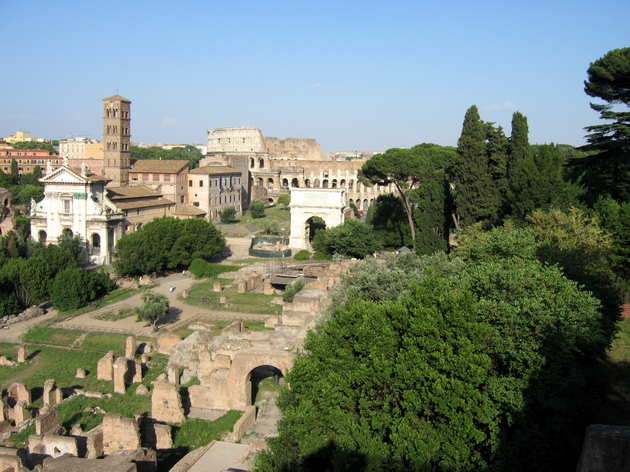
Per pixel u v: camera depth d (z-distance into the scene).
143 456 36.41
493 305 35.41
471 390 30.20
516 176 80.62
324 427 33.28
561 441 31.16
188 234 106.25
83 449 40.03
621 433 21.25
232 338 54.94
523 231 55.31
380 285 54.59
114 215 116.69
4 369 62.81
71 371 61.81
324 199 115.62
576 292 36.84
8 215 126.06
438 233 94.94
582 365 37.62
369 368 33.41
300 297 65.06
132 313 81.69
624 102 71.75
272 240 126.25
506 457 30.06
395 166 104.06
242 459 37.69
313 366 35.16
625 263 61.59
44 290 86.19
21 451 39.88
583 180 80.06
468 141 83.31
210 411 48.69
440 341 32.69
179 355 59.12
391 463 30.91
